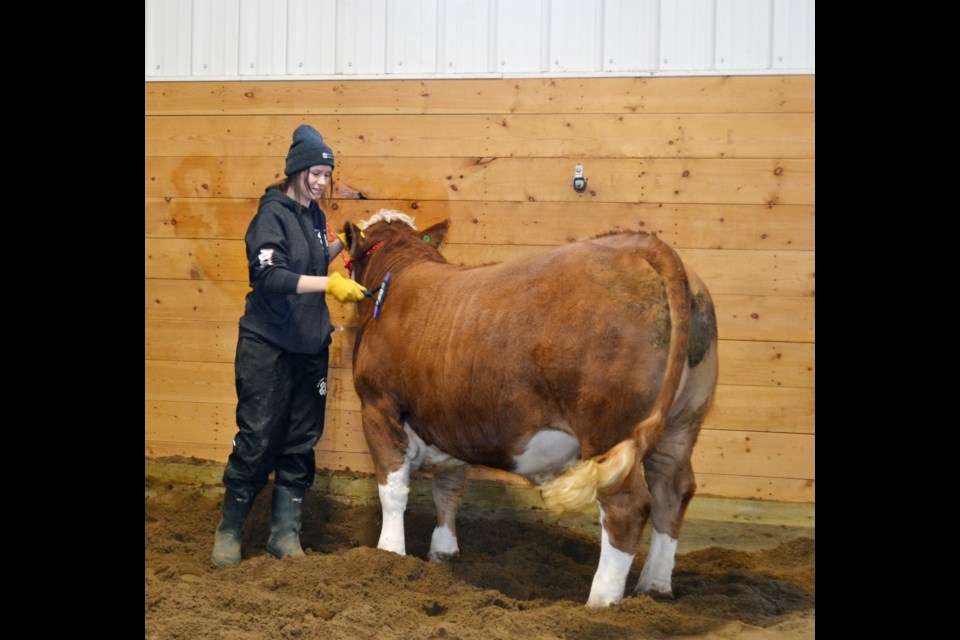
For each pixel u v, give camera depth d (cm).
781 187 450
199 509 464
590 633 295
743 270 455
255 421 390
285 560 371
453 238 476
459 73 472
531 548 408
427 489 475
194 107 496
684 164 457
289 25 487
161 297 502
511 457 340
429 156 477
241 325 398
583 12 461
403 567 356
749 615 325
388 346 373
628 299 307
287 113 489
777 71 448
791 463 453
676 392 304
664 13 455
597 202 464
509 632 295
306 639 290
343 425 485
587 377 307
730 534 448
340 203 486
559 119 465
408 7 475
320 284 372
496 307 333
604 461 283
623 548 312
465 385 336
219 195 496
